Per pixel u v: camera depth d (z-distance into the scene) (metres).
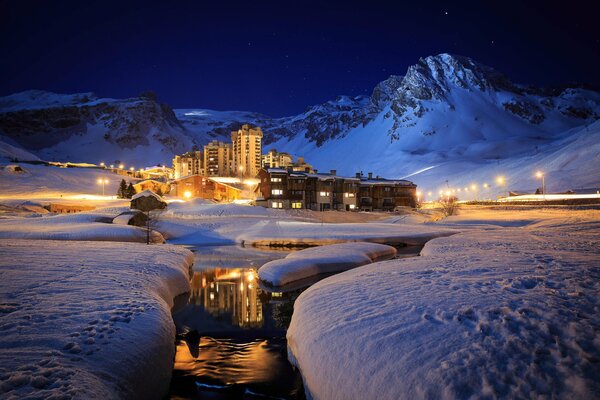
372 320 8.80
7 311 9.51
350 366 7.43
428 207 93.75
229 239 42.12
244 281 23.14
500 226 47.44
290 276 22.14
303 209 70.75
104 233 33.53
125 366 7.85
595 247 17.64
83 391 6.18
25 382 6.18
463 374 5.91
